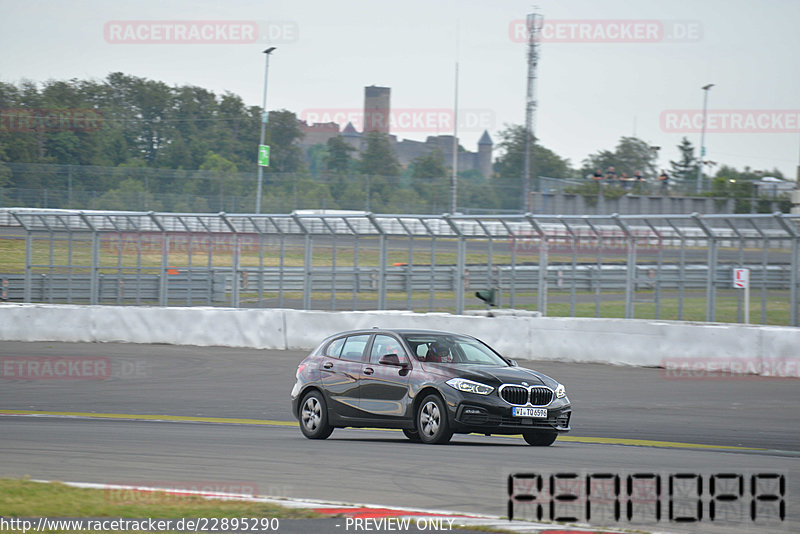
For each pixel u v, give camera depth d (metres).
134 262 122.31
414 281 103.50
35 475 34.91
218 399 67.00
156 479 34.16
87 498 29.05
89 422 55.09
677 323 84.50
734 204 182.25
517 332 87.44
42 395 68.62
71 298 113.69
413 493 31.66
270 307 113.25
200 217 109.62
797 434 51.00
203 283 113.25
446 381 44.47
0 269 124.19
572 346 85.06
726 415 58.12
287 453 41.34
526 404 44.19
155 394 69.19
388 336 48.22
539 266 98.06
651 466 38.03
